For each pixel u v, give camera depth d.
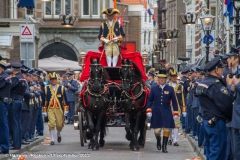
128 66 41.72
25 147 42.66
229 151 30.75
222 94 30.38
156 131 42.34
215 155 30.94
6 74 39.06
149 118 41.91
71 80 70.38
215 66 30.84
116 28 45.28
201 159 37.91
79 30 130.38
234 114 28.50
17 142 41.09
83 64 46.78
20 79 40.94
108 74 44.28
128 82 41.62
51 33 129.62
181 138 53.31
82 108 44.84
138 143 44.00
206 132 33.00
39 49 129.00
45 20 129.62
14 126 40.94
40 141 48.81
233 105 28.70
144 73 44.81
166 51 179.88
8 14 107.31
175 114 42.12
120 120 47.09
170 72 51.91
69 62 106.06
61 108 47.69
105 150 43.06
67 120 70.88
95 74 41.69
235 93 28.47
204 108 31.14
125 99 42.09
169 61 175.25
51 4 130.38
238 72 28.73
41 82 54.66
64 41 130.12
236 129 28.59
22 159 36.69
